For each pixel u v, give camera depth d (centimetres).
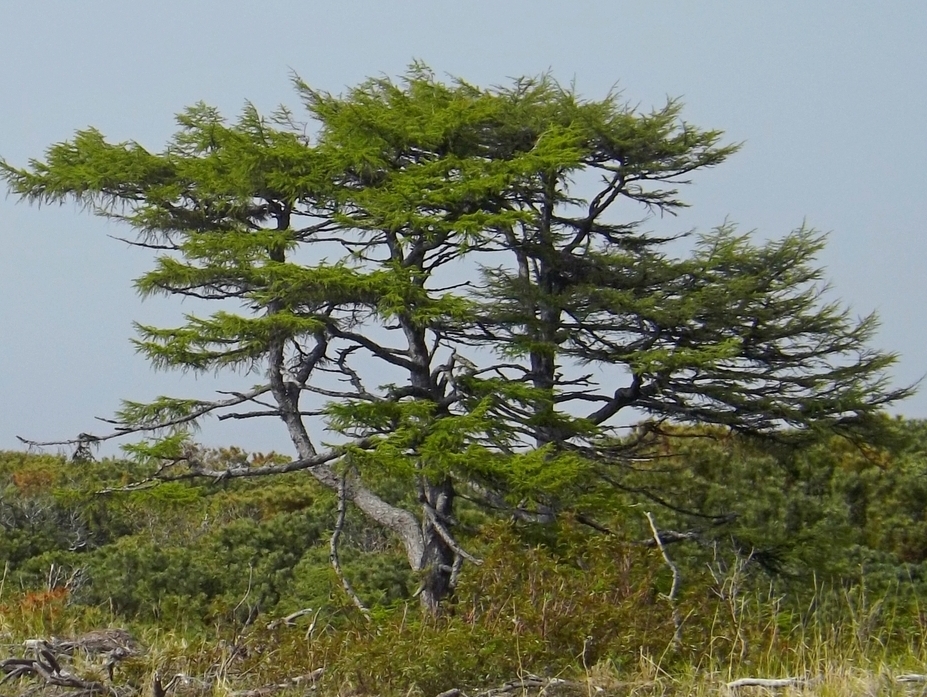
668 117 7425
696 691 2339
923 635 2684
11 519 7356
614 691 2427
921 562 6812
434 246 6669
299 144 6756
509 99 7519
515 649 2630
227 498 9169
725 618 2822
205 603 5875
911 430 8750
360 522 7831
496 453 5944
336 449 5972
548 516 6256
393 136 6781
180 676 2517
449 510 6381
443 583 6069
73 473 8706
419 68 7588
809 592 5572
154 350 6272
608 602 2894
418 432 5912
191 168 6562
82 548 7294
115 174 6538
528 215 6266
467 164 6519
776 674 2492
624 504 6112
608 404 7444
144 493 6353
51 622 3272
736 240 7475
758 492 7244
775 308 7231
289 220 6981
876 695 2139
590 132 7319
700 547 6462
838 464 7944
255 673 2642
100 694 2402
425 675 2511
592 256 7412
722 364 7306
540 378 7200
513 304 7456
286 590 6406
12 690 2392
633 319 7388
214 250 6209
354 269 6284
